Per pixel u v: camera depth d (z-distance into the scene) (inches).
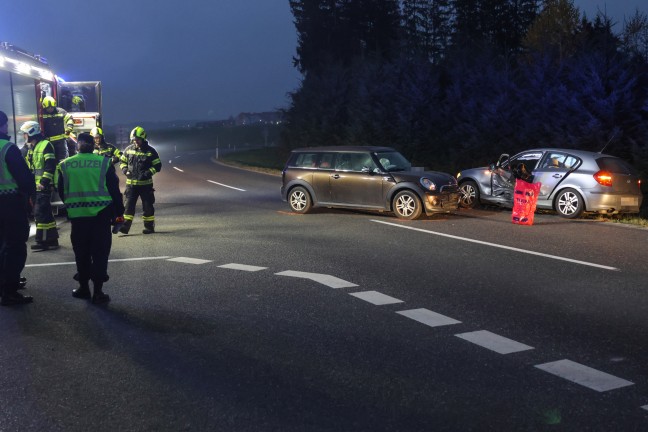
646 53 829.8
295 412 165.6
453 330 236.2
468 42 1462.8
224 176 1197.1
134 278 324.2
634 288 301.9
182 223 540.7
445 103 1139.3
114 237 462.9
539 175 576.7
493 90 1015.0
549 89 870.4
